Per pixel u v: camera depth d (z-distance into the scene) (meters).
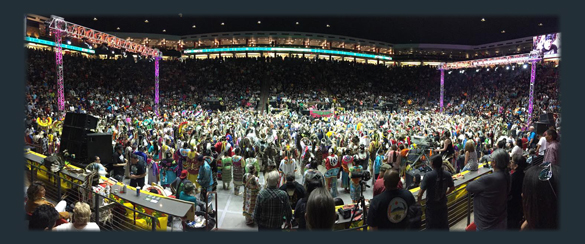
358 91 49.12
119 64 42.59
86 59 40.06
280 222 5.33
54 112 26.11
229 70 47.44
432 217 5.16
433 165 5.21
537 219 3.54
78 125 11.01
